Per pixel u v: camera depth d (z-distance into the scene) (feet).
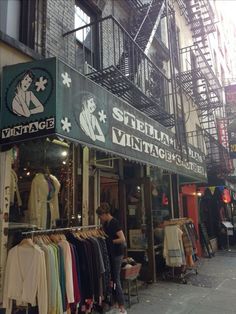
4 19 19.04
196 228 43.86
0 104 15.48
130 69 27.86
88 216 22.99
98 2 29.07
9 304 14.52
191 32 56.90
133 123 21.34
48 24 22.29
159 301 22.58
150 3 34.14
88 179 22.86
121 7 33.47
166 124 33.94
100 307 19.43
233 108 55.26
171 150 27.55
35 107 14.58
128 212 29.58
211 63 66.90
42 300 14.05
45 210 18.53
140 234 28.73
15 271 14.58
